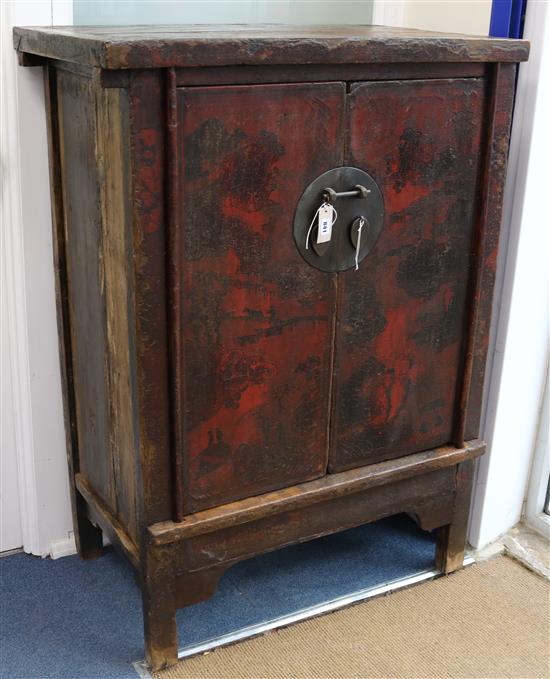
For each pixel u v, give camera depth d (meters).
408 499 1.82
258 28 1.71
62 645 1.71
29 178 1.72
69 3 1.70
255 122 1.40
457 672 1.66
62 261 1.75
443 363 1.77
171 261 1.39
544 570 1.98
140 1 1.84
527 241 1.80
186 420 1.51
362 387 1.69
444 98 1.57
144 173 1.33
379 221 1.58
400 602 1.87
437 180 1.62
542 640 1.76
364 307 1.63
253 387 1.56
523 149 1.74
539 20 1.67
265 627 1.77
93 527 1.96
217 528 1.58
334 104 1.45
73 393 1.84
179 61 1.27
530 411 2.01
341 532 2.12
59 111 1.64
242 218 1.44
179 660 1.68
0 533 1.98
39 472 1.92
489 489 1.98
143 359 1.44
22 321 1.81
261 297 1.51
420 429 1.80
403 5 2.12
